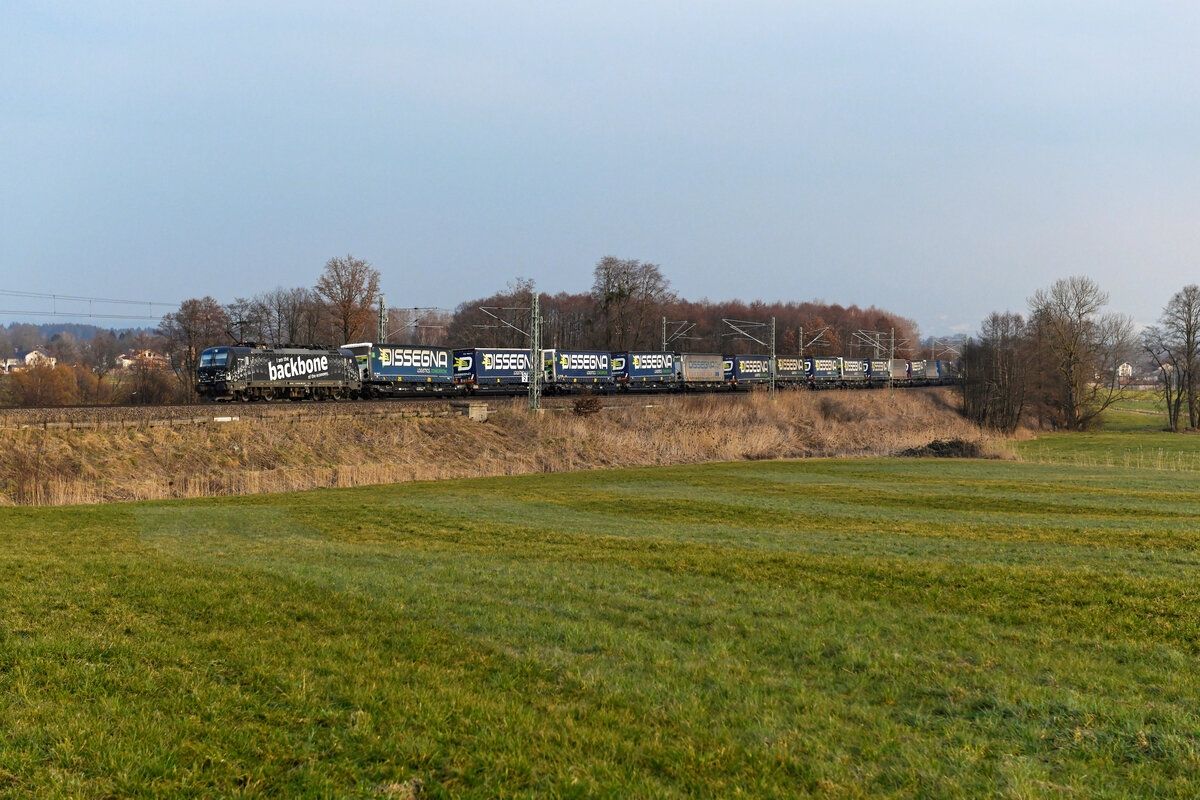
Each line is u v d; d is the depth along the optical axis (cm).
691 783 642
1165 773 659
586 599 1279
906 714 800
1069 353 9569
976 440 7250
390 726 730
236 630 1026
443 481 4228
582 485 4069
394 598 1240
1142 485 4169
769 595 1318
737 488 3941
